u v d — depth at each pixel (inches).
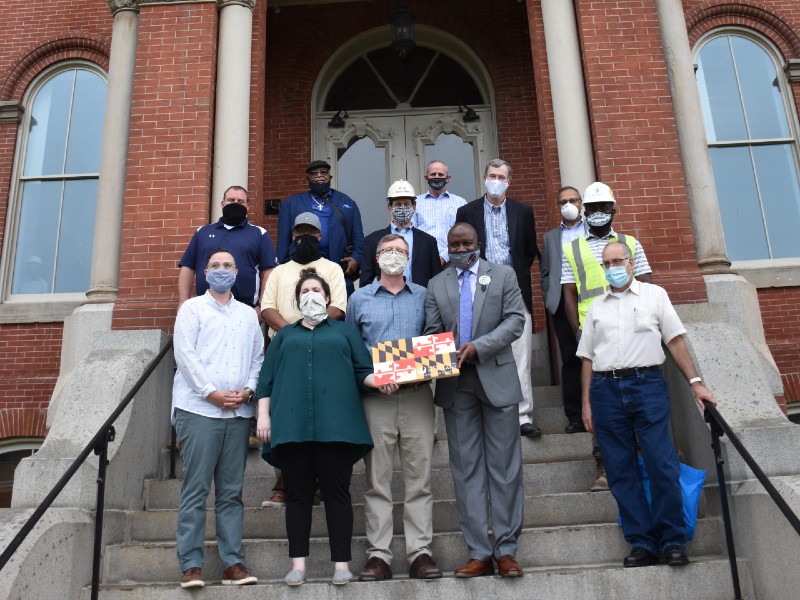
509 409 182.1
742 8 390.0
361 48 445.1
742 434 190.9
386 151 429.7
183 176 297.7
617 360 185.9
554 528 196.2
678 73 313.4
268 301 214.2
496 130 421.1
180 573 192.5
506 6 434.6
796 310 347.6
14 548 143.3
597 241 232.5
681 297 279.3
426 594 170.9
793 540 161.2
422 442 181.2
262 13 336.2
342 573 169.6
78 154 397.1
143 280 286.7
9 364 358.3
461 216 256.2
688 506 185.2
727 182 375.6
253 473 237.6
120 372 222.5
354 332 184.2
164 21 318.7
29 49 406.9
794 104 379.9
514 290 190.1
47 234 387.2
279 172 414.3
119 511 206.4
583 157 299.7
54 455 200.4
